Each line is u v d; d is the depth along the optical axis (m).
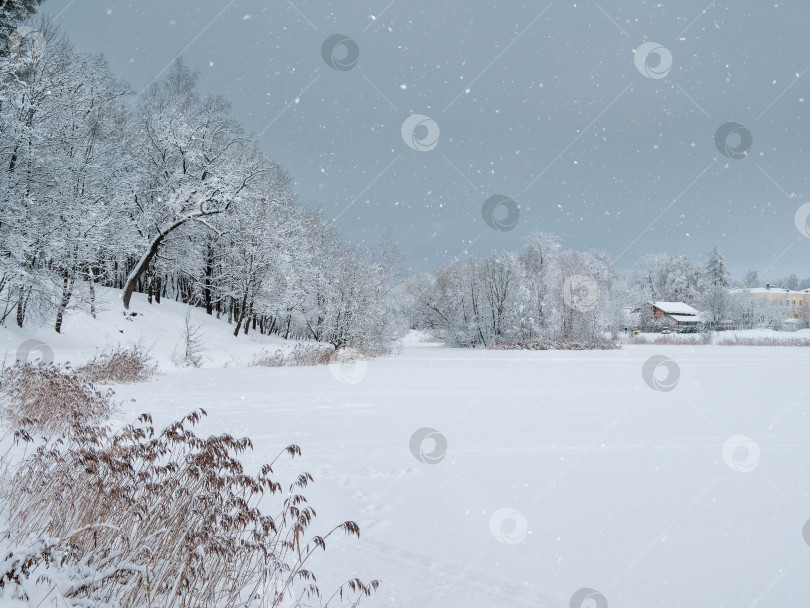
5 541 3.35
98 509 3.77
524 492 5.86
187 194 30.89
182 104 34.00
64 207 21.91
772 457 7.45
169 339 28.41
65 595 2.77
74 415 6.05
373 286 34.94
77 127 23.94
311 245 40.97
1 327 20.19
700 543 4.41
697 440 8.64
